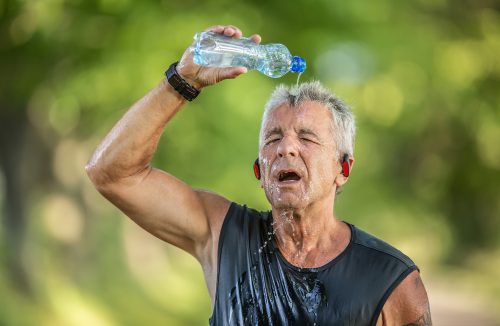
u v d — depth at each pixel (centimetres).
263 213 767
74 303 2694
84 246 3428
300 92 746
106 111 2116
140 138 729
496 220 5444
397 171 4338
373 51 2373
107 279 3341
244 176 2164
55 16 1955
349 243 730
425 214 4481
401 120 2916
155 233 776
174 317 3297
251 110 2112
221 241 748
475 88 2995
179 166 2180
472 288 4834
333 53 2244
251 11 2059
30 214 2753
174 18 1955
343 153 747
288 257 734
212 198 779
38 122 2589
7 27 1967
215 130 2136
